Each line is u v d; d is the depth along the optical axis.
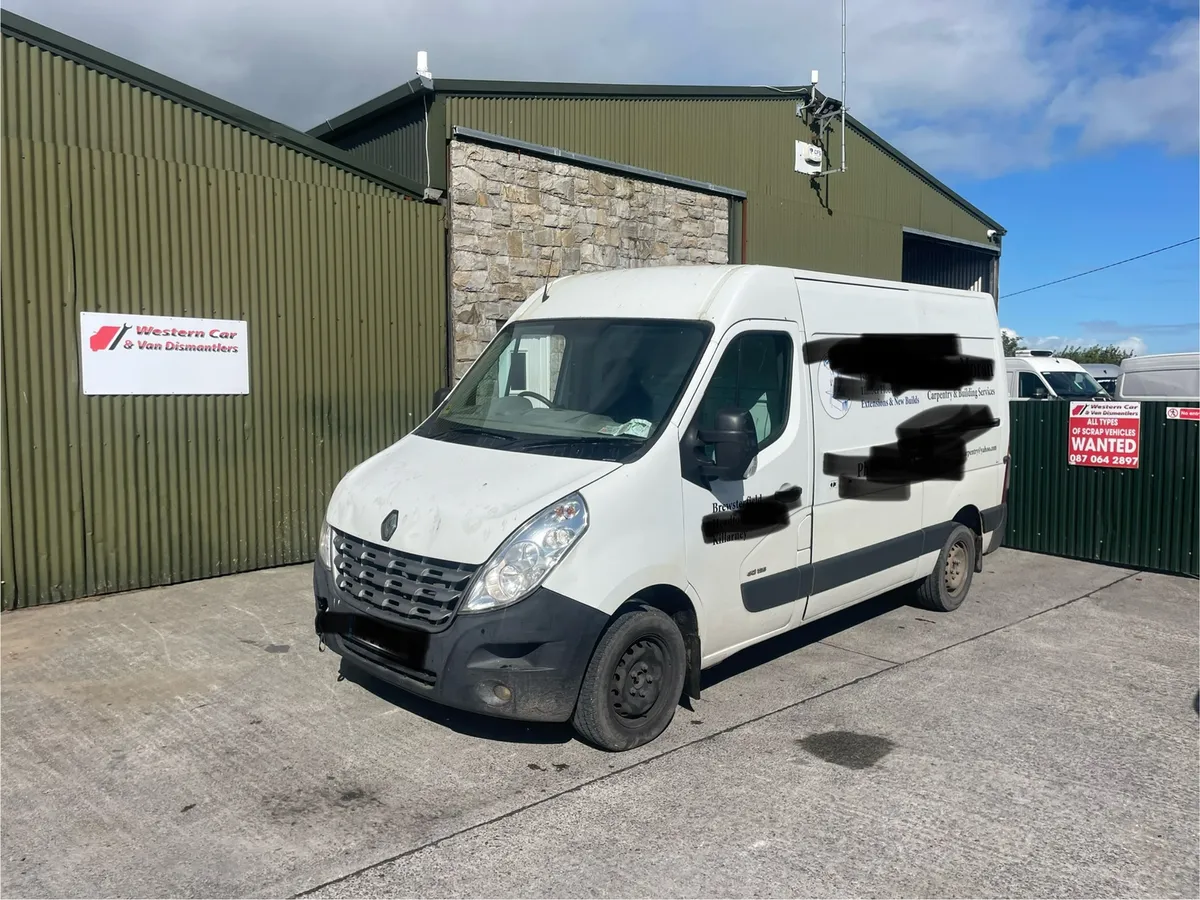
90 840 3.69
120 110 7.22
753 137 13.20
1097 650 6.57
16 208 6.62
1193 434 8.90
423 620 4.24
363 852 3.62
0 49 6.59
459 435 5.23
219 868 3.49
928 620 7.31
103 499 7.15
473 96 9.82
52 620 6.55
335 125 10.82
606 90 11.06
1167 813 4.08
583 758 4.52
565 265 10.66
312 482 8.46
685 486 4.71
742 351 5.20
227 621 6.61
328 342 8.52
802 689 5.62
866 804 4.10
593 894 3.35
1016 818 4.01
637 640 4.54
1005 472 8.03
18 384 6.68
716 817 3.94
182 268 7.50
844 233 14.97
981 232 18.56
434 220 9.39
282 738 4.68
